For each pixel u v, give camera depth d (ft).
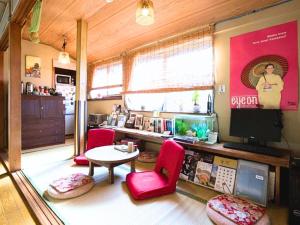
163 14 9.85
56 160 11.57
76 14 10.98
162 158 8.47
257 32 8.38
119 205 6.62
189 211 6.34
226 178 7.75
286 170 7.06
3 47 13.96
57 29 13.24
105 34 12.96
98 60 17.74
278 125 7.49
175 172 7.41
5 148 14.73
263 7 8.16
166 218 5.95
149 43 12.91
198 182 8.46
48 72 16.89
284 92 7.73
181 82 11.09
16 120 10.03
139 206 6.57
